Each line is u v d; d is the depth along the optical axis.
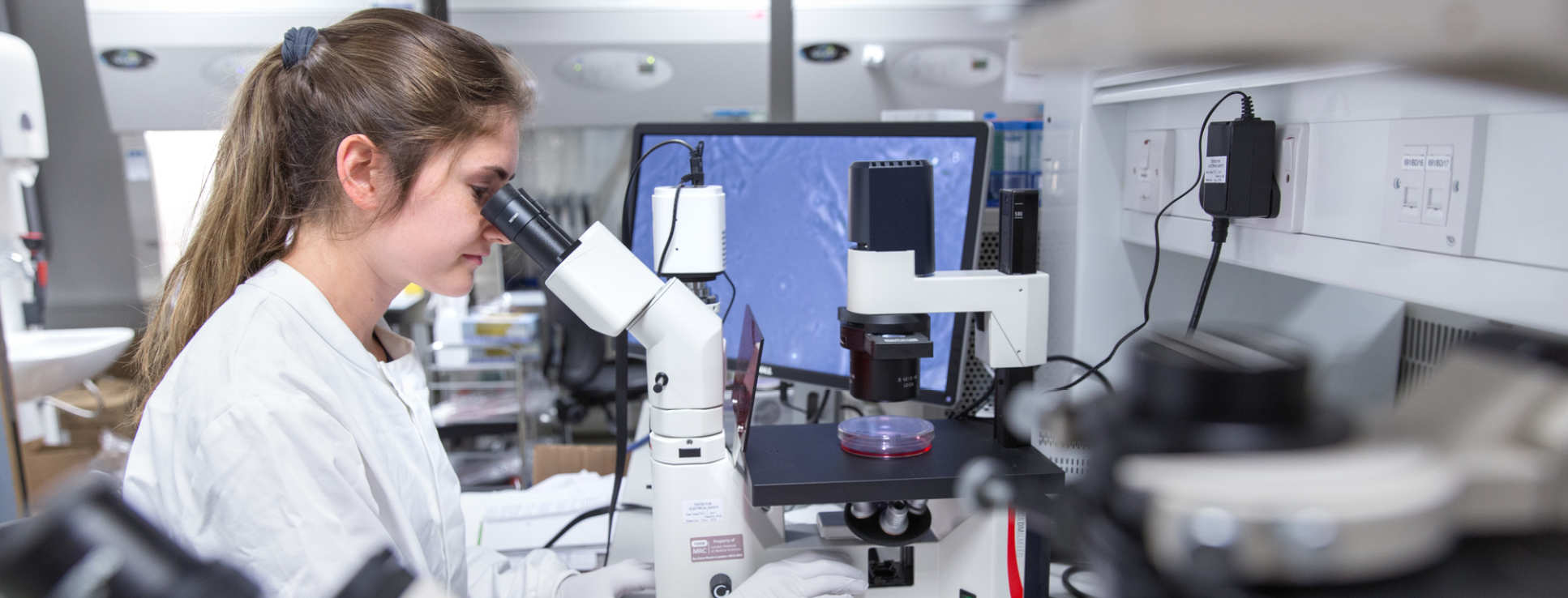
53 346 2.67
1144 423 0.26
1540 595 0.21
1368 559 0.22
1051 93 1.11
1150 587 0.24
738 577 0.97
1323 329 0.93
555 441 3.84
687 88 3.53
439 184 0.91
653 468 0.97
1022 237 0.95
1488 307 0.66
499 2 3.28
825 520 1.06
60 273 3.59
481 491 1.53
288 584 0.77
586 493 1.49
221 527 0.78
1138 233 1.17
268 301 0.89
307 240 0.94
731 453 1.03
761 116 3.59
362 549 0.79
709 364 0.94
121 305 3.66
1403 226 0.74
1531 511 0.22
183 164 3.52
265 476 0.77
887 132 1.29
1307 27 0.21
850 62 3.50
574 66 3.43
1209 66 0.24
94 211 3.54
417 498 1.00
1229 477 0.23
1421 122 0.71
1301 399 0.24
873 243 0.91
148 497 0.82
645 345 0.96
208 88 3.36
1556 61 0.20
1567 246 0.58
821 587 0.92
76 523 0.32
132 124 3.42
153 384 0.98
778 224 1.40
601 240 0.92
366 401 0.94
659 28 3.38
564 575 1.13
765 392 1.79
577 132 4.03
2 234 2.60
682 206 1.02
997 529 0.95
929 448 1.00
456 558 1.09
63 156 3.44
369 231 0.92
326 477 0.80
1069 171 1.23
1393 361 0.91
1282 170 0.92
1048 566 0.97
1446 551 0.22
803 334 1.37
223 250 0.94
